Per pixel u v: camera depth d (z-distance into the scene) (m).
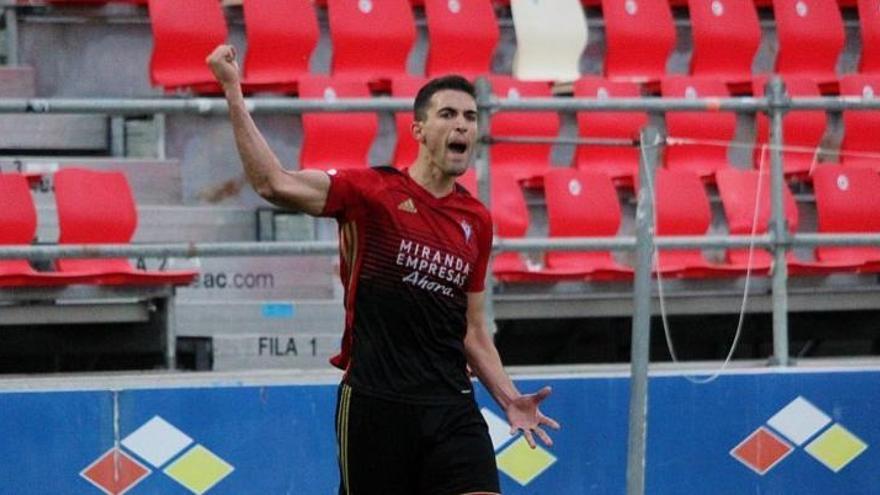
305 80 32.22
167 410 24.62
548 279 30.39
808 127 36.19
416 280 19.05
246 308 30.62
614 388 26.36
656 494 26.50
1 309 27.62
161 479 24.58
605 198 31.89
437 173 19.20
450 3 36.28
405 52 35.41
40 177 30.17
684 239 26.50
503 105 25.64
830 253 32.94
